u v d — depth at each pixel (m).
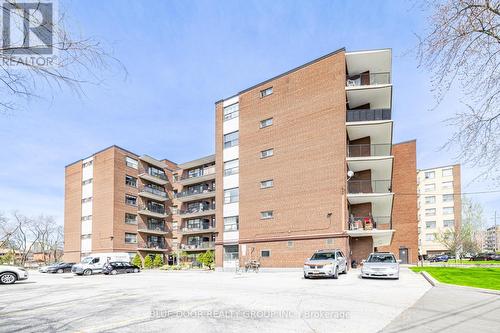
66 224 53.28
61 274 33.81
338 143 26.72
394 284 15.05
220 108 35.84
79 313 8.40
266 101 32.06
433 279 15.79
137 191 52.06
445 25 7.32
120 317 7.75
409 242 41.31
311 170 27.94
